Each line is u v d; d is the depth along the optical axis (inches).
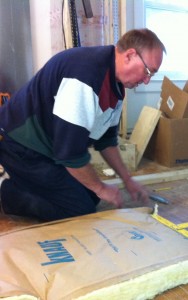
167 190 70.7
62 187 52.0
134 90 113.2
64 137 41.4
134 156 82.0
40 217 54.6
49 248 37.0
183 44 125.1
